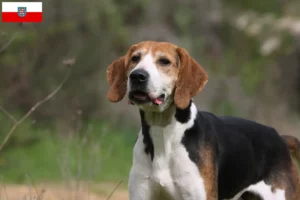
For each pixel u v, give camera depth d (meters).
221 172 7.19
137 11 20.59
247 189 7.52
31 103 17.81
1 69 17.28
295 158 8.17
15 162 14.36
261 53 23.11
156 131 6.85
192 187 6.77
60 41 17.97
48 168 14.02
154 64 6.80
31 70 17.58
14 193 10.96
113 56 19.14
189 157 6.81
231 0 25.56
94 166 11.01
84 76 18.52
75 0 18.25
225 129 7.38
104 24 18.62
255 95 21.84
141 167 6.93
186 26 21.53
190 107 6.98
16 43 16.11
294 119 22.33
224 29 23.59
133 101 6.71
